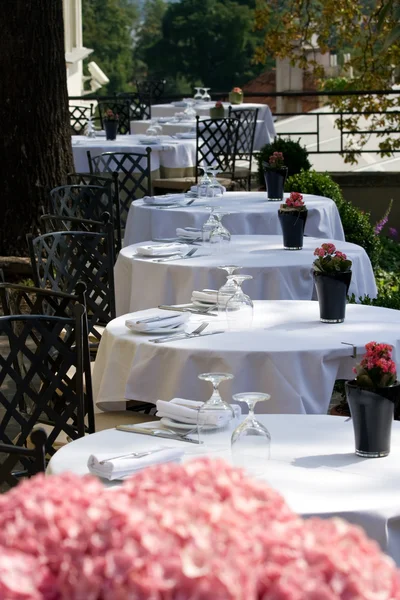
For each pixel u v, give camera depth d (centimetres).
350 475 312
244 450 304
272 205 902
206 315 525
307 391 454
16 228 1034
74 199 850
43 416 496
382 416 326
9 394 674
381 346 331
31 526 150
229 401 452
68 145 1057
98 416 486
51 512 152
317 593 138
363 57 2002
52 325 446
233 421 342
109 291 680
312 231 908
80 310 431
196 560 140
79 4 2594
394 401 328
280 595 138
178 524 146
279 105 2631
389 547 286
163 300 659
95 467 309
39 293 481
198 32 5403
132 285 679
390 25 1914
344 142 2067
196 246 725
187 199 930
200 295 539
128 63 5803
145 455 312
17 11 1012
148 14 5831
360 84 2002
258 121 1739
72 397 434
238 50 5388
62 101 1048
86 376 441
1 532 151
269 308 545
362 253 716
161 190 1409
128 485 167
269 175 929
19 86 1023
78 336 432
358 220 1105
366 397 325
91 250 667
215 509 151
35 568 143
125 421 475
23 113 1027
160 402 363
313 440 348
